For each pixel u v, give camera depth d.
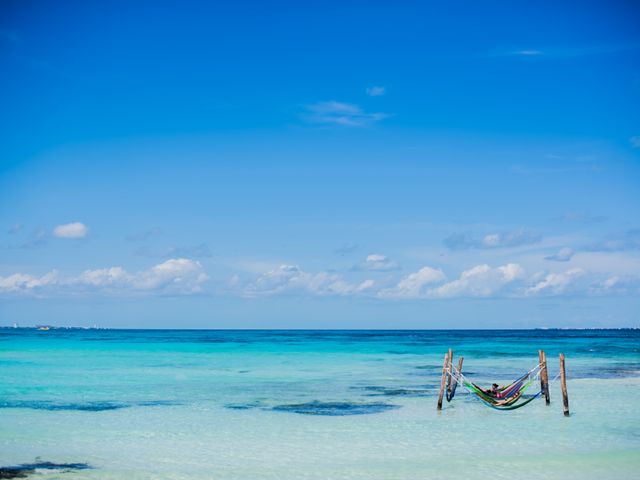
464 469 17.80
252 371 46.16
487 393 27.14
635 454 19.56
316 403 29.70
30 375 42.09
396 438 21.92
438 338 156.00
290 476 17.19
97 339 125.75
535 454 19.59
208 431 23.06
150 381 38.88
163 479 16.94
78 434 22.50
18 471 17.59
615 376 42.50
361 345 100.38
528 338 155.62
